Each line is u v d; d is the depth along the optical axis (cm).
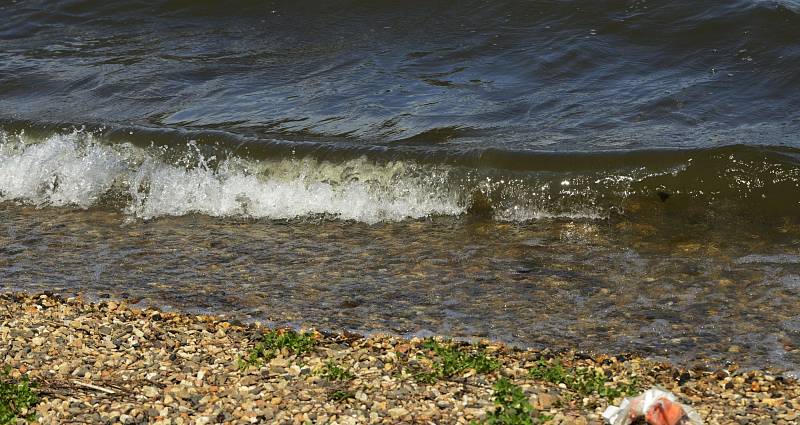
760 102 1720
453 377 906
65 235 1403
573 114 1708
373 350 980
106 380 898
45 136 1742
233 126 1741
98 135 1688
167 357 954
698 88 1786
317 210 1478
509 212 1438
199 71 2048
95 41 2283
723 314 1081
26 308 1102
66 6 2448
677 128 1622
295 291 1170
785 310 1084
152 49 2203
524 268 1230
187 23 2331
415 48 2070
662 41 1975
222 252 1316
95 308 1103
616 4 2086
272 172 1548
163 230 1418
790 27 1927
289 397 857
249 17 2311
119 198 1564
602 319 1078
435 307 1117
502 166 1479
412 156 1517
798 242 1284
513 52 2000
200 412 831
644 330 1048
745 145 1461
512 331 1050
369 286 1184
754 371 939
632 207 1414
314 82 1939
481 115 1723
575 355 983
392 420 809
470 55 2011
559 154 1484
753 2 2002
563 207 1430
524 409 791
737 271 1198
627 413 792
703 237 1315
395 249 1312
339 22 2227
